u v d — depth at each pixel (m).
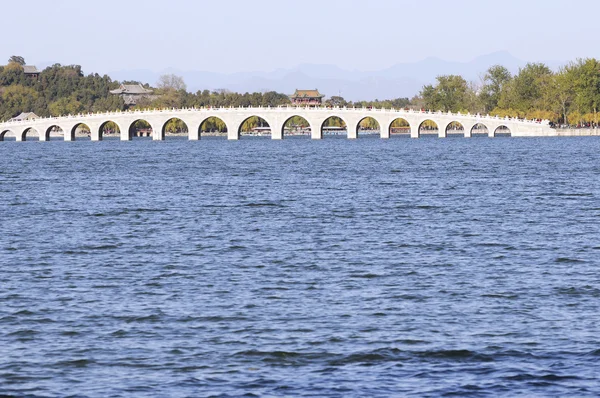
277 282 86.94
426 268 93.31
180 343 66.44
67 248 108.12
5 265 96.75
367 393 55.72
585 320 71.31
